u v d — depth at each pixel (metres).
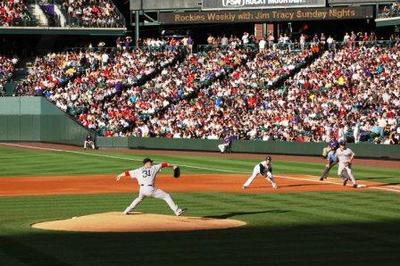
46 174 57.69
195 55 94.06
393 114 70.25
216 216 33.72
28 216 34.09
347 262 23.22
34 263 23.02
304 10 91.56
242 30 102.50
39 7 100.19
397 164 63.31
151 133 85.06
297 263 23.03
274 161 67.88
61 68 97.00
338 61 83.56
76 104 91.44
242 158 71.88
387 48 83.06
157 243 26.27
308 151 72.50
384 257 24.03
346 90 77.94
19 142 94.94
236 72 88.38
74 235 27.88
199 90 88.56
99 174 57.47
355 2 90.50
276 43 94.06
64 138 91.06
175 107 86.81
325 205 37.94
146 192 32.22
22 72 99.25
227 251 24.91
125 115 87.75
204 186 47.88
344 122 71.69
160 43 96.94
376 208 36.66
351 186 47.28
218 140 78.75
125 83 92.31
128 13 107.38
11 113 95.81
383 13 88.62
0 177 55.25
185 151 80.62
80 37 106.25
